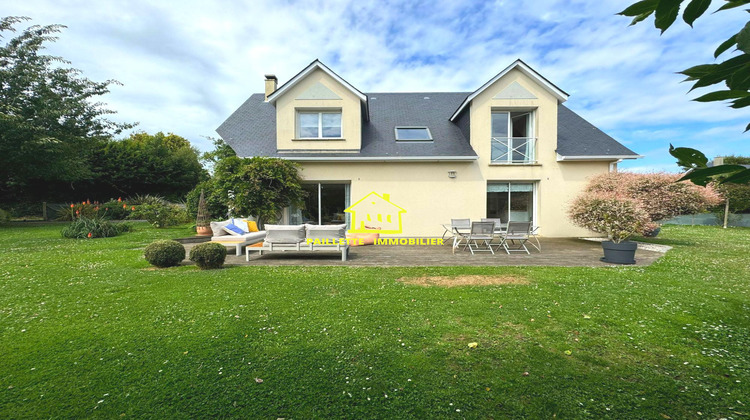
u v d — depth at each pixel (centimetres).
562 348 337
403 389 272
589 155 1194
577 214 927
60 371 294
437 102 1603
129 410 247
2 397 260
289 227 810
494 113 1291
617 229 765
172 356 319
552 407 253
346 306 450
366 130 1360
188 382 280
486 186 1245
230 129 1378
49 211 2103
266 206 1061
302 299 480
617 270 662
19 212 2045
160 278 592
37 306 445
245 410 248
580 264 738
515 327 384
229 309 438
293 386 276
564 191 1242
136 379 284
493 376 290
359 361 312
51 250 873
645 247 986
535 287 538
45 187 2202
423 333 367
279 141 1223
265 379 285
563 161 1234
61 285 543
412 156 1171
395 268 692
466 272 651
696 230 1573
